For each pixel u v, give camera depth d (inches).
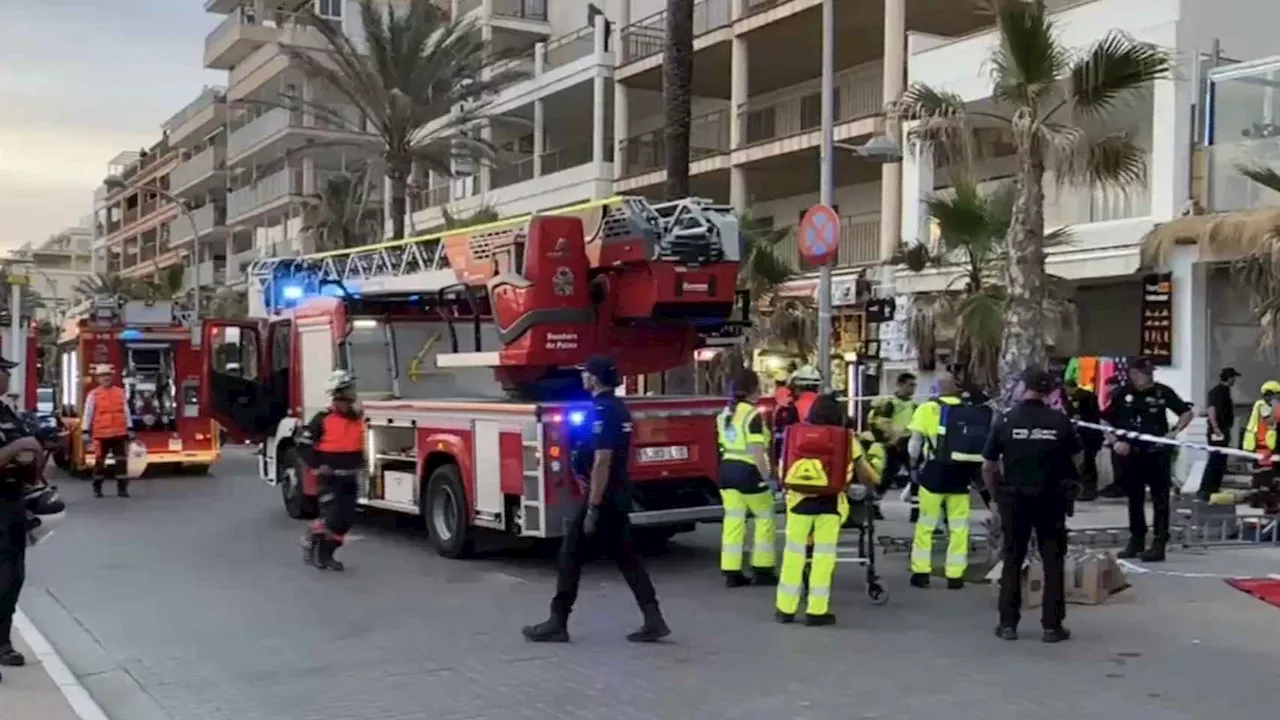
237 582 418.0
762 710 254.8
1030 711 252.5
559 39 1521.9
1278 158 652.1
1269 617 346.0
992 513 421.7
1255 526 499.2
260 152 2144.4
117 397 695.7
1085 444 615.5
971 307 606.9
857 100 1143.0
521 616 358.0
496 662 299.7
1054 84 416.8
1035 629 333.1
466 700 265.6
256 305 705.6
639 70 1296.8
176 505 655.1
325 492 444.1
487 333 561.6
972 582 406.0
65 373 898.1
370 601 382.9
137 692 276.5
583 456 327.0
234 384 621.3
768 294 823.7
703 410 457.1
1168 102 693.3
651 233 451.8
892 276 821.2
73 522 580.4
